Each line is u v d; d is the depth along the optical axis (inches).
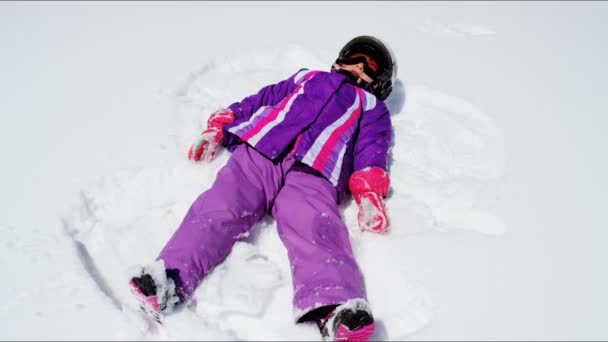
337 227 60.5
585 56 110.2
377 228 65.4
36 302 53.9
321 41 112.0
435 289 58.0
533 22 127.0
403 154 82.4
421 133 86.9
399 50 110.2
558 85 98.9
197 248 57.2
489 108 91.1
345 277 53.9
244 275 59.2
